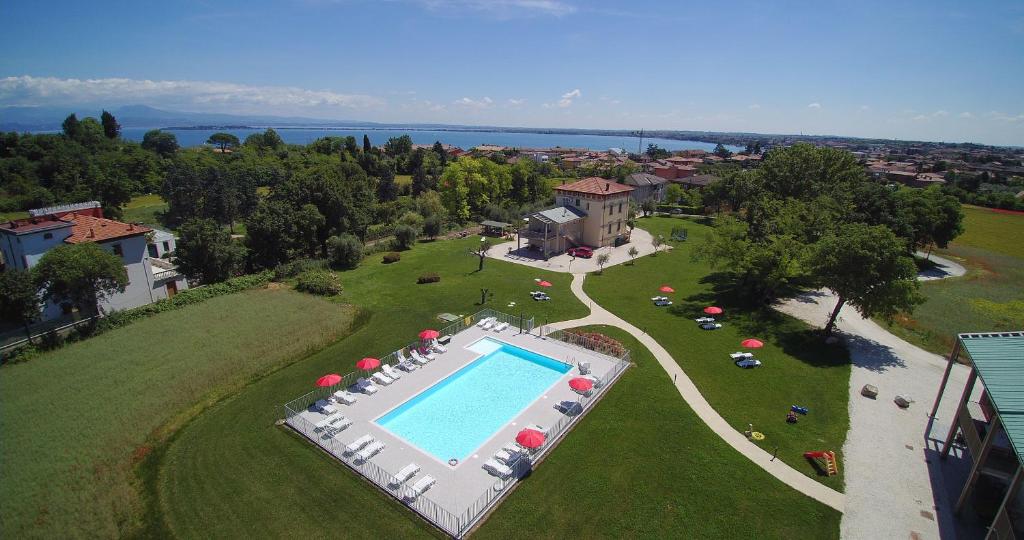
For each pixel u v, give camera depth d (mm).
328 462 27688
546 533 22969
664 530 23156
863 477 26703
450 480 26188
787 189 67875
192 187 101375
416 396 34312
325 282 56344
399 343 42906
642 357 40594
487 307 51812
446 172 103312
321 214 69938
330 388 35125
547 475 26859
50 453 27781
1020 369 23891
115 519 23500
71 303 45469
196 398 33750
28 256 45500
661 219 105375
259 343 41656
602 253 74938
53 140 131000
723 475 26828
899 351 42125
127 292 49844
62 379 35531
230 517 23672
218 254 56531
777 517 23938
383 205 104688
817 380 37000
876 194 69188
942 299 56250
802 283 56156
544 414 32406
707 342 43531
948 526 23406
